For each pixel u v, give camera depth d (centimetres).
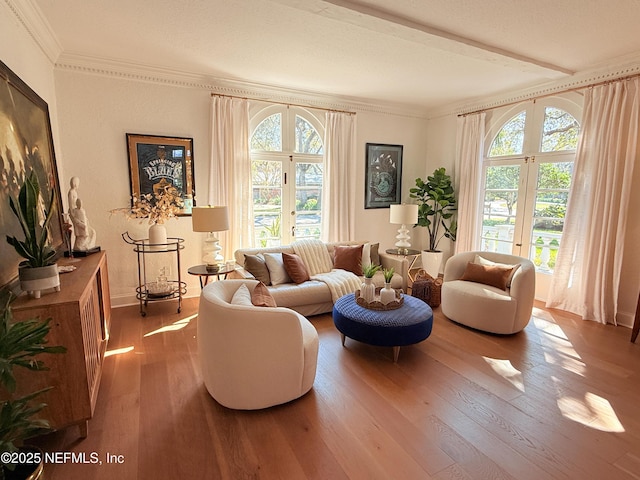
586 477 175
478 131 502
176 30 297
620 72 360
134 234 410
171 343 321
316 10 250
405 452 190
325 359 296
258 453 189
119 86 382
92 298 228
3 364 125
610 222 367
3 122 201
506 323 336
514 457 188
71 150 369
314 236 525
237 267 388
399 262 438
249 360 215
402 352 310
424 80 432
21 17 249
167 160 414
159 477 173
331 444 196
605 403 236
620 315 377
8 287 191
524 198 466
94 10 264
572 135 412
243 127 443
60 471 175
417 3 249
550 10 257
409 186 600
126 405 230
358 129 536
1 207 191
